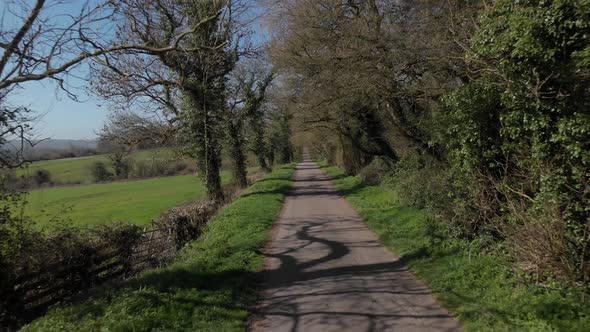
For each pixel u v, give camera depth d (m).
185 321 5.87
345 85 16.03
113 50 8.00
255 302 6.85
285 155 73.88
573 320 4.75
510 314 5.18
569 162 5.63
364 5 16.20
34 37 7.03
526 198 6.67
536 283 5.86
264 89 28.42
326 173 43.09
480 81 7.71
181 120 20.31
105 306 6.27
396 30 14.20
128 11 9.05
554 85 5.88
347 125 24.56
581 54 5.11
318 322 5.78
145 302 6.29
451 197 9.62
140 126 20.36
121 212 27.19
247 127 31.67
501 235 7.30
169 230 12.76
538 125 6.08
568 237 5.58
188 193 38.50
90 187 50.22
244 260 9.35
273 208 17.77
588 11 5.14
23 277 7.29
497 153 7.49
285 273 8.44
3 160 7.80
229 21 9.88
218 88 20.53
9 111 7.64
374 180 24.31
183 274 7.84
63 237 8.69
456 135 8.60
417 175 13.21
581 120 5.34
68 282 8.30
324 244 10.84
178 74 17.97
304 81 20.06
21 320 7.11
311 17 16.58
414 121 14.54
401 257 8.84
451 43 11.32
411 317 5.70
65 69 7.53
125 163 55.66
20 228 7.84
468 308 5.63
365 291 6.94
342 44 15.33
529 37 5.75
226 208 18.25
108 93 15.16
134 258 10.59
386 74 14.37
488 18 7.06
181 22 13.85
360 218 14.59
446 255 8.25
